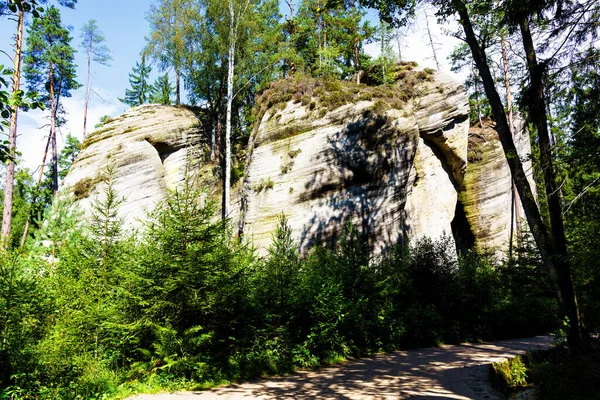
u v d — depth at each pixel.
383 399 6.64
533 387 8.21
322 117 22.84
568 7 7.46
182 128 27.80
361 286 12.97
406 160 22.95
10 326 6.81
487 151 29.69
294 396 6.93
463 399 6.63
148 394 7.10
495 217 28.91
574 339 9.49
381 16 12.46
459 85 27.69
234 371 8.41
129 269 8.66
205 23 28.67
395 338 12.78
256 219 21.86
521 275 21.64
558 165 8.84
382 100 23.33
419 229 24.64
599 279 9.64
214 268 8.62
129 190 24.00
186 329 8.19
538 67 8.18
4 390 6.04
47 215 12.14
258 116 25.42
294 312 10.62
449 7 11.28
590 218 9.02
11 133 19.70
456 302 15.32
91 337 7.88
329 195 21.56
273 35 30.64
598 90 7.06
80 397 6.52
